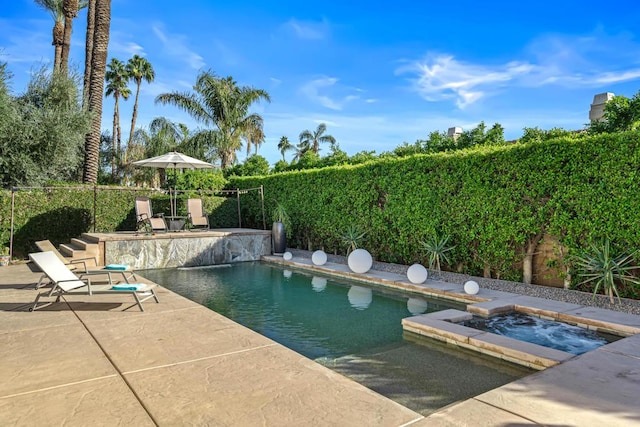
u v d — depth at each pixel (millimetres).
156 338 4664
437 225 10008
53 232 12969
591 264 7113
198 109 25016
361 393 3291
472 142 15375
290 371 3730
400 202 10875
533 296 7477
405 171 10758
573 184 7598
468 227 9422
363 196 11953
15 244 12250
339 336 5574
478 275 9508
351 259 9758
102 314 5738
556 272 8141
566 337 5348
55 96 15477
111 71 35906
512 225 8539
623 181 6961
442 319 5797
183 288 8883
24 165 13164
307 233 14344
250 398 3186
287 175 14984
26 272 9352
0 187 13039
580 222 7504
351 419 2875
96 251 10977
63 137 13945
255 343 4500
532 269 8516
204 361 3961
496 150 8812
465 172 9383
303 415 2926
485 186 8992
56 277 6031
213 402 3113
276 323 6223
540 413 2986
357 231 12031
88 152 16094
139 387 3373
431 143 16500
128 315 5691
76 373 3654
